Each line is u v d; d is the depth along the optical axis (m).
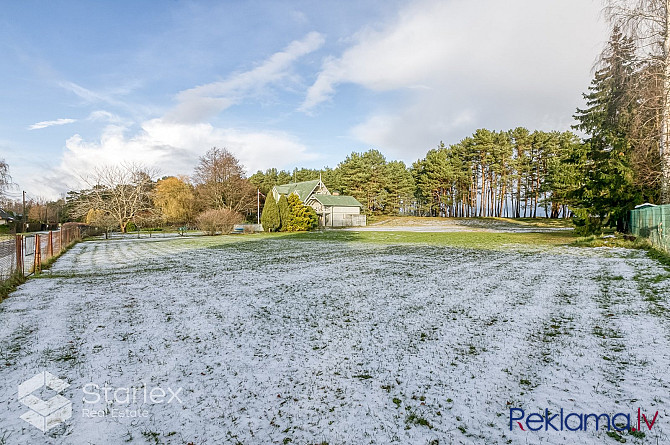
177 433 2.64
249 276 9.70
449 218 59.25
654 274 8.53
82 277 9.77
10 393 3.26
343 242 22.50
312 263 12.34
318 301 6.73
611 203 18.41
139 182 44.75
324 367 3.78
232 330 5.04
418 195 71.12
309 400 3.11
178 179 57.59
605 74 15.55
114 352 4.22
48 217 63.38
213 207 50.59
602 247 15.69
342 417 2.84
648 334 4.55
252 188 55.81
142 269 11.29
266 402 3.08
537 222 48.97
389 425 2.73
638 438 2.51
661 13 12.98
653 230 13.84
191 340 4.64
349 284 8.39
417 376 3.54
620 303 6.12
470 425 2.72
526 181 57.62
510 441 2.52
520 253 14.66
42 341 4.61
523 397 3.11
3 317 5.74
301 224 38.44
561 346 4.26
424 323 5.26
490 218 57.22
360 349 4.29
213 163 50.00
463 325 5.13
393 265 11.60
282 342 4.55
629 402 2.98
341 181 67.06
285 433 2.64
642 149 14.51
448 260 12.71
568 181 20.77
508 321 5.29
